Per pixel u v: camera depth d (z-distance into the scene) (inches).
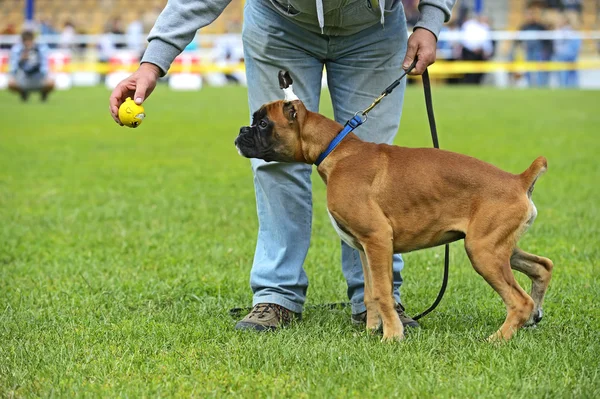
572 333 293.4
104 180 674.2
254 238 471.5
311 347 275.7
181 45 300.7
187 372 257.6
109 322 315.0
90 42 1957.4
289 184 316.5
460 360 263.3
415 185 283.9
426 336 288.4
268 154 299.0
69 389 241.0
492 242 278.8
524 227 282.0
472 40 1795.0
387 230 283.6
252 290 333.7
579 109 1280.8
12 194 608.1
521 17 2324.1
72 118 1183.6
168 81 1948.8
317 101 321.1
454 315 325.7
